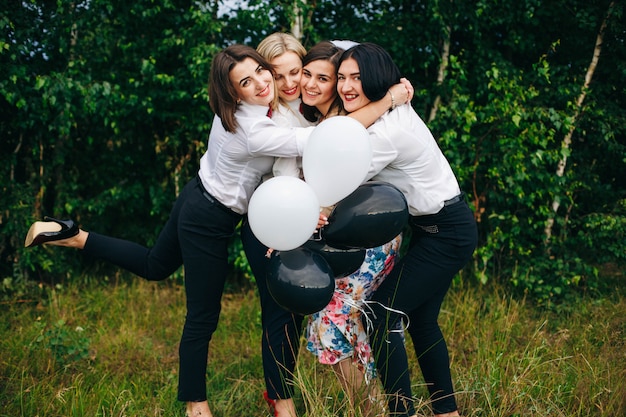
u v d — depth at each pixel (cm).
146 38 425
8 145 445
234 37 423
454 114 400
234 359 345
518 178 398
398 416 237
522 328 373
